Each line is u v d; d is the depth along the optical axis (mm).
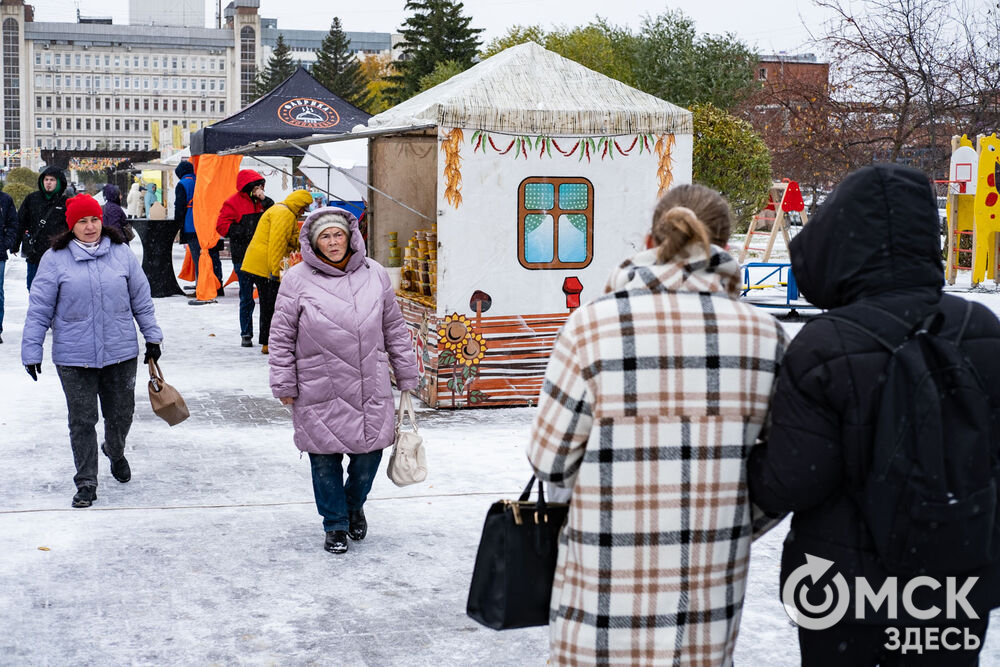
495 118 7973
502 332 8312
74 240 5719
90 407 5738
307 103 14055
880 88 21734
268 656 3879
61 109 189750
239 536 5273
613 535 2352
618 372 2332
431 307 8344
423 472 5020
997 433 2266
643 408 2340
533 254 8250
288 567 4836
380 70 104062
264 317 11180
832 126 22453
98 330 5688
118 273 5750
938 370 2164
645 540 2352
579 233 8289
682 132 8328
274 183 22344
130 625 4145
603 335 2344
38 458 6785
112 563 4855
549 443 2395
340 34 87188
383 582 4668
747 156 26766
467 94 8062
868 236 2299
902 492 2113
